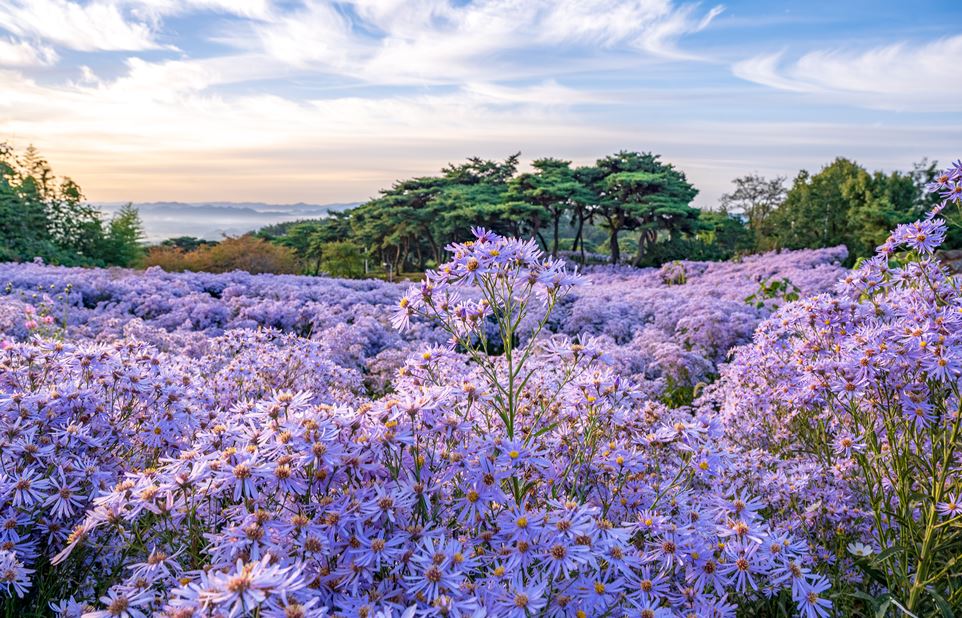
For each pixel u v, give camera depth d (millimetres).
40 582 2195
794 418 4215
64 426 2725
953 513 2596
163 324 10039
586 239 103938
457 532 2211
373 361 7910
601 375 2869
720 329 9586
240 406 3043
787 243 47781
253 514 1848
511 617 1717
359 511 1923
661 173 48531
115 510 1922
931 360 2746
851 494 3363
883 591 2807
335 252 46125
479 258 2529
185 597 1557
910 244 3496
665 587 2061
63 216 26844
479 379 3266
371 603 1727
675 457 3199
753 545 2152
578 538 1939
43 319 7508
